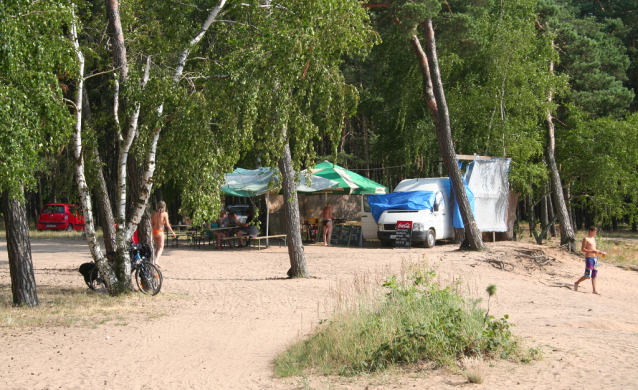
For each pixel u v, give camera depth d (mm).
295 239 15273
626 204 28547
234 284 14109
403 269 10117
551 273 18281
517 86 26375
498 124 25641
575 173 29016
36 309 10531
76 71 11031
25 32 7879
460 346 6238
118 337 8414
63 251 22406
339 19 10109
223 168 10773
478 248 19922
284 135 11281
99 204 13562
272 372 6430
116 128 11906
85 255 20875
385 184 37531
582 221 44969
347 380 5801
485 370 5668
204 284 14102
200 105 10086
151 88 10602
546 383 5078
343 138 38000
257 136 10984
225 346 7875
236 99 9984
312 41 9844
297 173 11891
